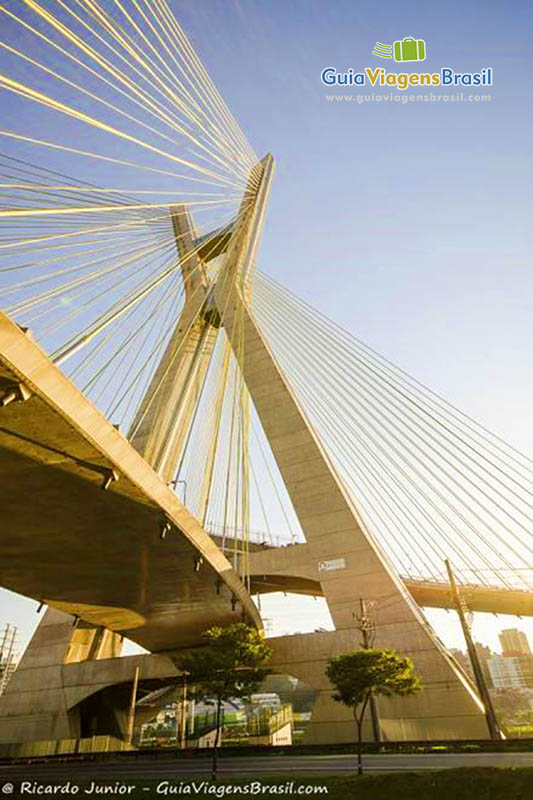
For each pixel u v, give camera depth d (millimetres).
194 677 29438
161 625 46375
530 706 107875
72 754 33281
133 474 19938
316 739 35125
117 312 22000
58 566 29688
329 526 44250
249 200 57156
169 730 76500
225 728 67125
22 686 47250
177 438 50719
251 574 45594
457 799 15141
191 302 58812
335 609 40719
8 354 12820
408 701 34469
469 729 32438
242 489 40719
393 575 43656
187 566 31250
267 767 22938
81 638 50312
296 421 48781
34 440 16969
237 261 54500
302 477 46656
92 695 48000
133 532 25516
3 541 25469
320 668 38219
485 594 58812
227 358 47469
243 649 29484
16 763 33844
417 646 36594
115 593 36094
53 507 22203
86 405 15992
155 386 52906
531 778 15242
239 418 42531
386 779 16688
